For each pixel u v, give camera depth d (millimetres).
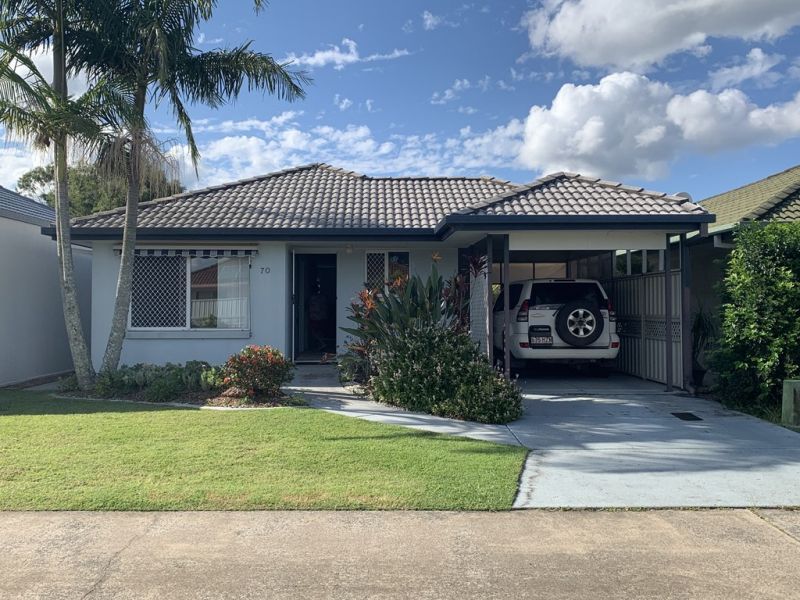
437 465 6910
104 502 5742
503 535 5125
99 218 13648
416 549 4855
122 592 4215
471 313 12289
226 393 10609
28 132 10969
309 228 13047
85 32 11516
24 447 7586
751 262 9828
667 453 7559
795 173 14594
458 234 11703
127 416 9375
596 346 12305
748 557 4723
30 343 14492
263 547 4895
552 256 16391
